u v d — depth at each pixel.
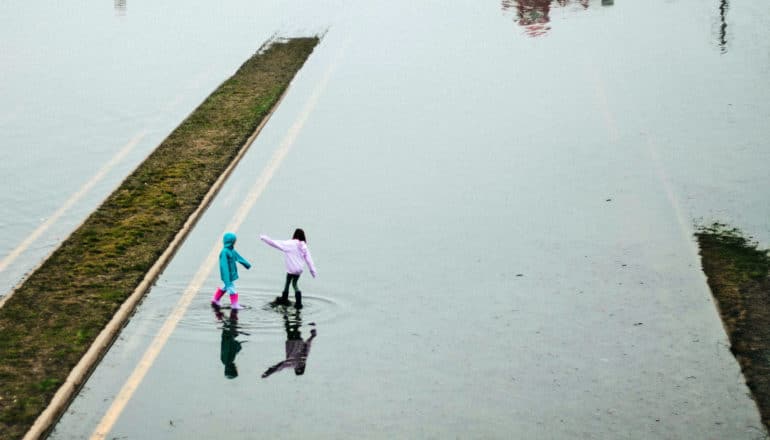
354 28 38.56
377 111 28.75
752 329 15.93
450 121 27.80
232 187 23.25
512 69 32.56
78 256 19.06
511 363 14.93
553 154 25.23
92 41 37.59
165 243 19.72
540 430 12.98
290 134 27.02
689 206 21.67
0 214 21.39
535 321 16.41
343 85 31.25
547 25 38.47
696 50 34.31
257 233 20.48
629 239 19.95
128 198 22.27
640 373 14.59
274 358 15.15
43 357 14.95
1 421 13.11
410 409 13.55
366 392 14.05
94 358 15.07
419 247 19.72
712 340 15.62
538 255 19.25
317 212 21.66
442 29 38.09
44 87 31.48
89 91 30.95
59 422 13.30
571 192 22.69
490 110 28.66
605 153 25.17
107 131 27.20
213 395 13.98
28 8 44.31
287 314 16.78
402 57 34.22
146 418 13.37
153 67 33.62
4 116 28.59
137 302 17.22
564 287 17.78
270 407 13.62
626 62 33.06
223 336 15.93
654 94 29.75
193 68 33.41
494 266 18.78
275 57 34.53
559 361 14.99
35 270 18.36
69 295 17.27
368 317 16.64
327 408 13.59
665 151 25.20
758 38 35.44
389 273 18.47
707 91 29.88
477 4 42.44
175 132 26.92
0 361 14.80
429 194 22.70
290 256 17.03
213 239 20.19
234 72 32.78
